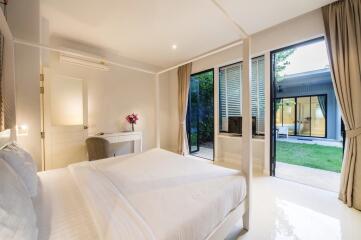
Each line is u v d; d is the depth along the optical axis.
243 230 1.66
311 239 1.53
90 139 3.08
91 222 0.92
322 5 2.28
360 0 1.97
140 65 4.52
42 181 1.48
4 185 0.74
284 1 2.19
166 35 3.09
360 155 1.97
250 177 1.64
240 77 3.79
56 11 2.38
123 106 4.20
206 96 5.35
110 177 1.53
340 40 2.11
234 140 4.00
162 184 1.39
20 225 0.67
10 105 1.83
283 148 5.35
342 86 2.10
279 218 1.83
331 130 6.04
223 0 2.15
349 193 2.03
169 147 5.19
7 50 1.74
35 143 2.30
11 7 2.10
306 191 2.45
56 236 0.81
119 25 2.75
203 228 1.03
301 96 6.59
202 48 3.69
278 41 2.87
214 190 1.29
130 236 0.78
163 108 5.05
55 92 2.93
